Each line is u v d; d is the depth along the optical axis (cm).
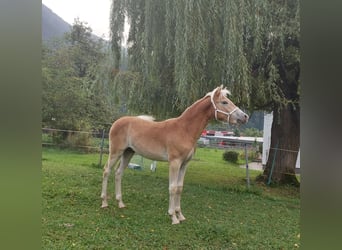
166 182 599
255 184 685
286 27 573
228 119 364
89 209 399
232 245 328
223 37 514
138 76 591
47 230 310
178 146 363
